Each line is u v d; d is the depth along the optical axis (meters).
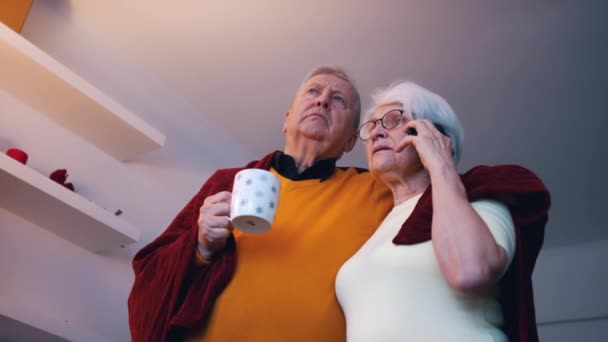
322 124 1.51
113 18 2.68
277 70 2.79
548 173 3.07
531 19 2.49
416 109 1.32
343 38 2.65
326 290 1.20
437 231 0.97
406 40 2.62
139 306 1.25
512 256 0.99
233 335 1.17
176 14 2.64
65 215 2.07
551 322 3.26
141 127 2.37
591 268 3.28
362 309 1.04
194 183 2.78
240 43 2.71
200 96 2.91
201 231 1.20
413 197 1.24
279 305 1.18
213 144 2.96
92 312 2.15
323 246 1.27
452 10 2.50
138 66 2.78
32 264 2.07
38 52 2.13
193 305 1.19
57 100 2.27
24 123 2.26
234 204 1.13
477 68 2.67
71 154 2.35
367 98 2.79
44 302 2.04
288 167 1.47
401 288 1.00
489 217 1.02
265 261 1.24
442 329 0.94
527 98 2.75
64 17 2.57
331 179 1.44
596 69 2.61
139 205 2.50
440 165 1.08
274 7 2.57
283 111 2.92
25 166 1.96
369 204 1.37
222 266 1.22
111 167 2.48
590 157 2.97
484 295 0.98
